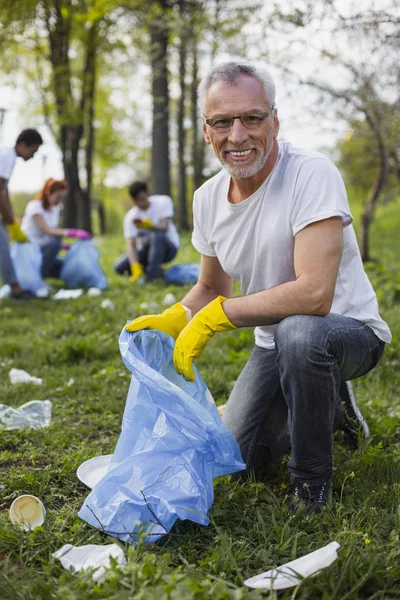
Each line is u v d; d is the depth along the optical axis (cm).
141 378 235
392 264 1137
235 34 780
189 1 1184
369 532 231
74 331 575
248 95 249
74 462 293
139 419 245
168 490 231
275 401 285
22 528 232
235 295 727
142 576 195
